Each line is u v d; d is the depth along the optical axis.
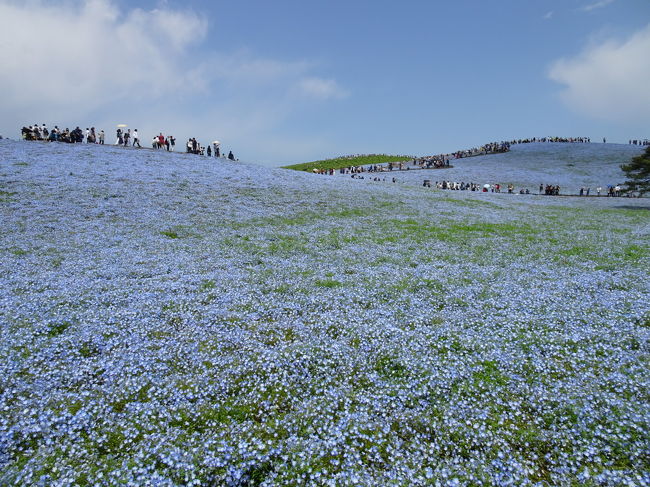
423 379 9.70
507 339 11.70
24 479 6.60
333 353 10.88
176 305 13.88
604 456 7.25
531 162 97.81
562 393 8.98
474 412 8.51
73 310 13.09
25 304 13.20
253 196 36.81
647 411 8.02
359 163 115.88
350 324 12.73
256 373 9.97
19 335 11.09
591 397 8.68
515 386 9.41
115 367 10.03
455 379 9.73
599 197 60.84
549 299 14.94
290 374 10.01
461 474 6.90
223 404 8.88
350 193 43.00
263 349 11.04
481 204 44.78
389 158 125.69
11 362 9.82
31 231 22.50
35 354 10.24
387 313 13.75
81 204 28.17
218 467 7.06
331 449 7.52
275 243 24.09
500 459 7.27
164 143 57.16
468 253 23.00
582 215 40.31
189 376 9.78
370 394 9.23
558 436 7.77
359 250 23.16
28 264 17.77
